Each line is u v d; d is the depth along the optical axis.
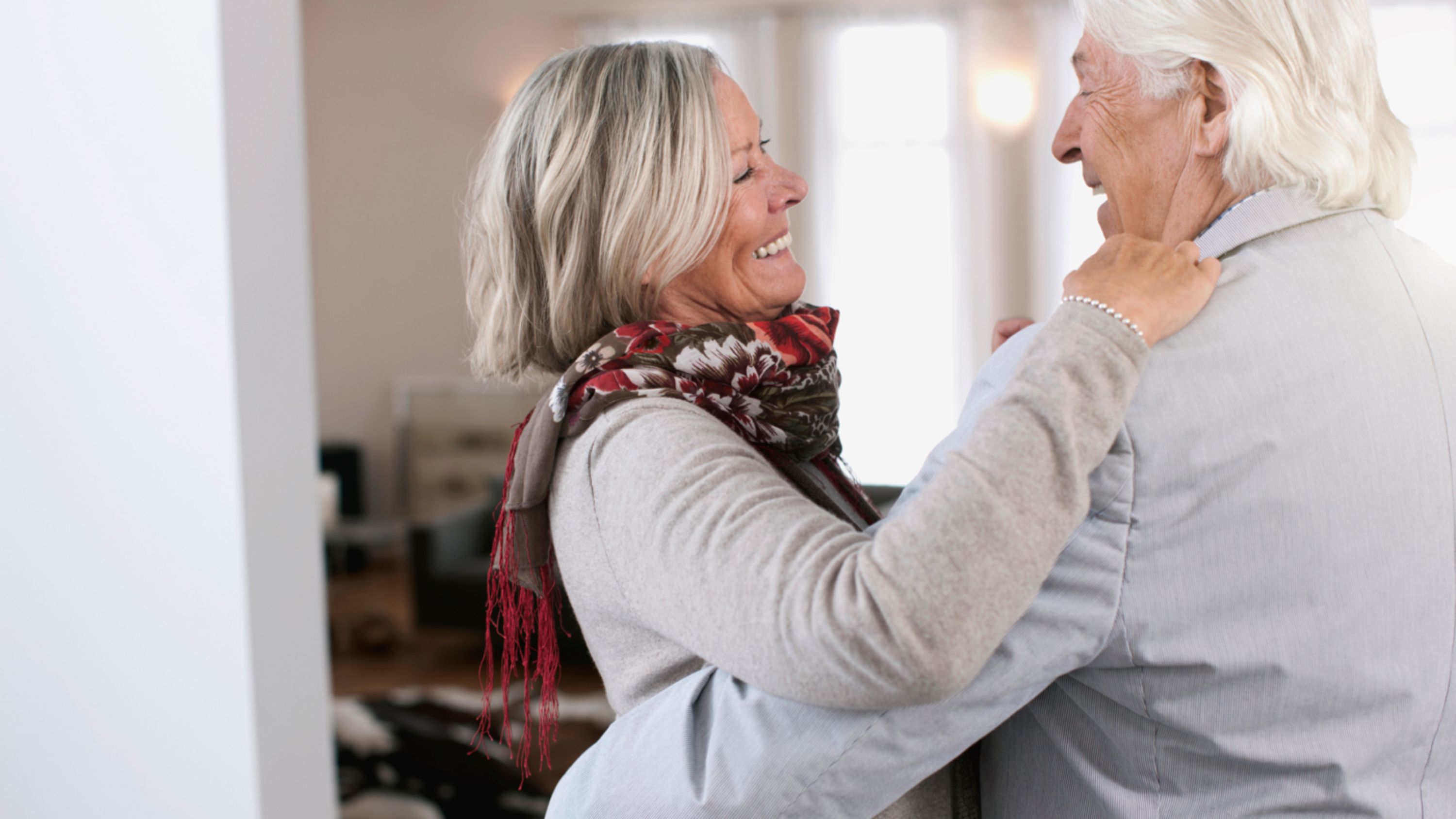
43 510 1.65
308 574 1.67
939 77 7.04
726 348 0.97
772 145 7.16
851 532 0.77
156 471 1.57
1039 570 0.70
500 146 1.05
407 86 7.59
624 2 7.24
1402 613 0.76
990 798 0.94
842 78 7.13
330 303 7.73
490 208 1.05
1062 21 6.84
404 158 7.64
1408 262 0.81
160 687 1.61
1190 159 0.86
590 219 1.00
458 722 2.96
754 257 1.07
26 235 1.61
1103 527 0.76
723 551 0.76
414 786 2.77
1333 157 0.81
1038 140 6.93
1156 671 0.78
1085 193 6.89
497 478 6.01
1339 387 0.76
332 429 7.79
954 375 7.10
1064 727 0.86
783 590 0.73
